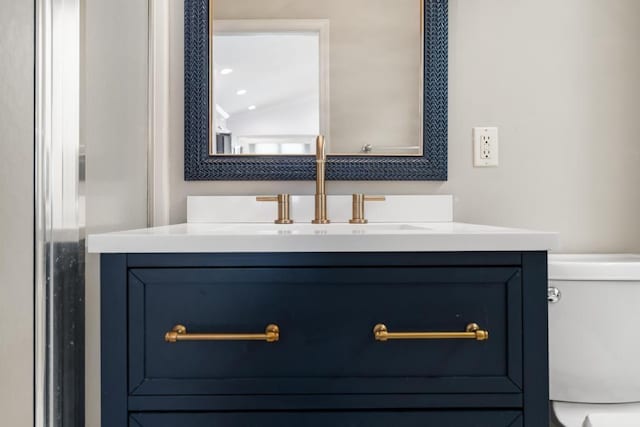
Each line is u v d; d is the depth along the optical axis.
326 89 1.25
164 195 1.23
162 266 0.67
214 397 0.66
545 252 0.68
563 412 1.02
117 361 0.66
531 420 0.67
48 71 0.73
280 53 1.25
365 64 1.25
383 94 1.25
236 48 1.25
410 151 1.25
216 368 0.67
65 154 0.76
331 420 0.67
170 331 0.66
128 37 1.04
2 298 0.65
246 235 0.66
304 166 1.24
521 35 1.25
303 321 0.67
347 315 0.67
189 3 1.24
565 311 1.01
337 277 0.67
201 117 1.24
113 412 0.66
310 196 1.21
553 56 1.25
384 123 1.25
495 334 0.67
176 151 1.25
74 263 0.78
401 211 1.21
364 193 1.25
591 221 1.25
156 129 1.21
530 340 0.67
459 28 1.25
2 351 0.66
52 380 0.74
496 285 0.68
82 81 0.79
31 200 0.71
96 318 0.87
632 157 1.25
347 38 1.25
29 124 0.70
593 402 1.01
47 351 0.73
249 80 1.25
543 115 1.25
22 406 0.69
